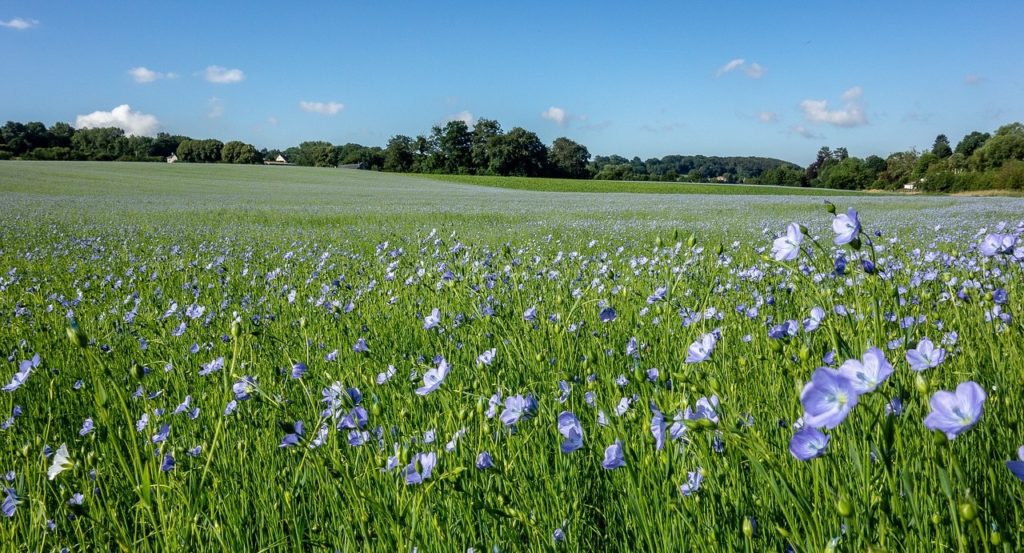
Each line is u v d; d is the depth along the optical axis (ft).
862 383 4.90
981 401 4.31
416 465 6.53
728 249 29.84
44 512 8.06
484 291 16.12
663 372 8.29
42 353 15.34
